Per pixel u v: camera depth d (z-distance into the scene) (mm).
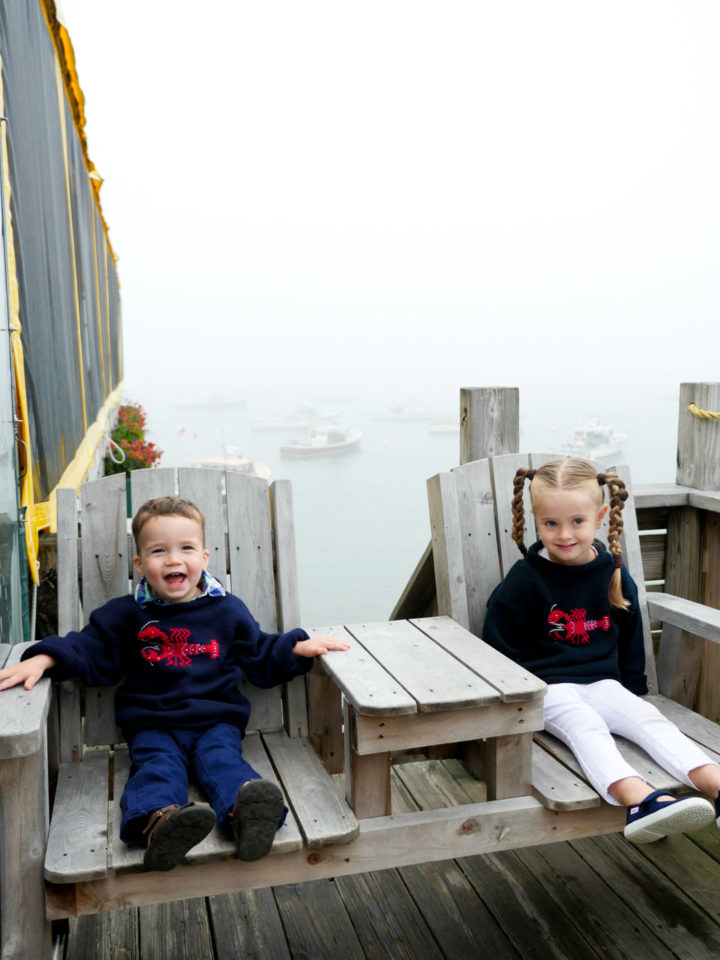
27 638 2293
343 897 2074
